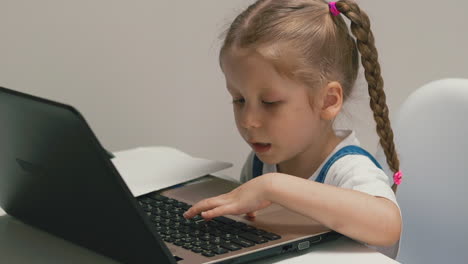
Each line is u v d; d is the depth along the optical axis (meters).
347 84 1.20
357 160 1.13
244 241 0.85
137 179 1.16
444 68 2.40
